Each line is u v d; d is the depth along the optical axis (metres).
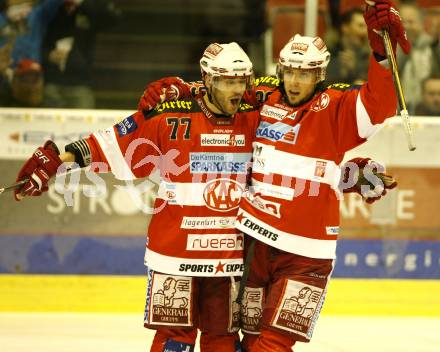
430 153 13.80
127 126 7.96
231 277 8.00
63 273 13.58
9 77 14.59
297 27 15.16
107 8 15.53
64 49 14.83
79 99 14.84
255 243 8.00
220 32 16.02
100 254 13.61
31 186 7.87
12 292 13.00
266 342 7.70
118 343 10.88
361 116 7.52
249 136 7.99
